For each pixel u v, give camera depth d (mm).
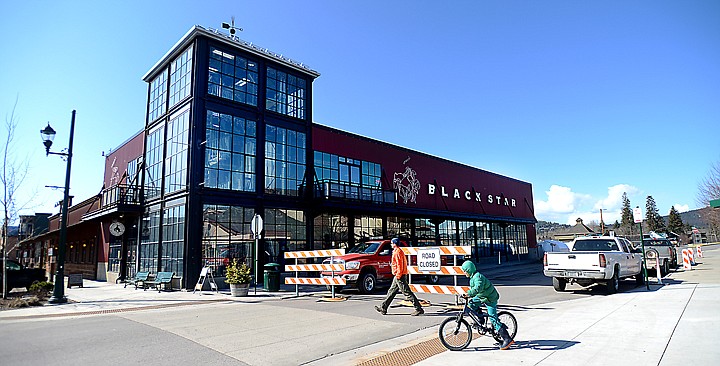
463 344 7363
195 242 18875
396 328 9469
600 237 16078
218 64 20984
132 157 26562
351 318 10797
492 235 42594
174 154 21016
